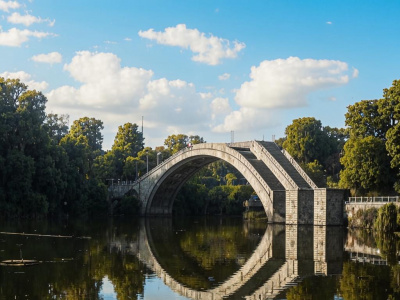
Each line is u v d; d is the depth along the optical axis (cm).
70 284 3167
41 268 3656
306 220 8369
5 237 5691
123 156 15300
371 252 4772
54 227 7581
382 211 6831
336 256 4494
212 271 3734
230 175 18738
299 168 9075
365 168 8244
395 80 8294
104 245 5238
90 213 12075
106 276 3459
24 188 9331
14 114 9681
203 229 7981
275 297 2903
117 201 13200
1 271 3509
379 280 3353
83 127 17300
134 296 2919
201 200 14338
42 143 10112
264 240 5959
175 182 12600
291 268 3847
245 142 10294
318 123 12025
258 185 9150
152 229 7931
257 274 3612
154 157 15475
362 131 8769
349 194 8712
